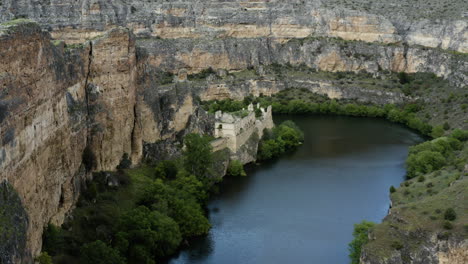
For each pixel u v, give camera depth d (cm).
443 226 10375
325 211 14550
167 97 16962
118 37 13325
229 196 15538
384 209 14588
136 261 11188
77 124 12056
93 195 12388
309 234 13312
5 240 7150
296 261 12119
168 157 15762
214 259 12100
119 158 14200
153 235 11644
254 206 14875
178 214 13062
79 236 10931
